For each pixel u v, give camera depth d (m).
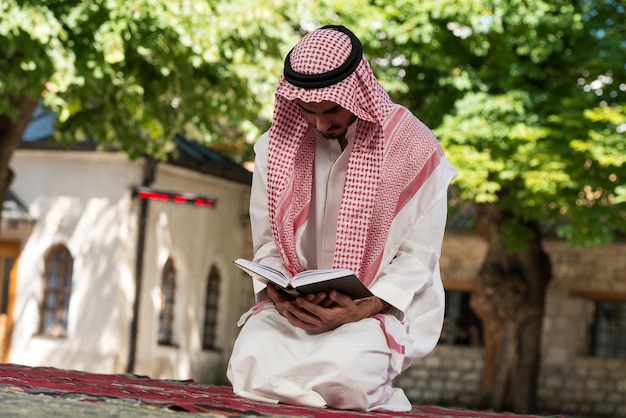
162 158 16.55
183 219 23.91
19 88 13.51
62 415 3.10
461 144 19.00
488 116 18.84
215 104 15.50
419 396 26.12
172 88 14.92
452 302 26.33
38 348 22.41
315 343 4.53
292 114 4.82
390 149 4.75
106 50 13.25
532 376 21.81
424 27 18.16
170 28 13.78
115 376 5.56
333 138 4.80
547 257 22.22
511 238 20.64
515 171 18.33
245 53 15.02
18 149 22.66
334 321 4.46
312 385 4.40
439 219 4.80
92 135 15.98
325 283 4.31
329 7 17.83
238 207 26.67
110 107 15.30
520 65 18.92
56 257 22.70
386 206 4.73
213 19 14.16
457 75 19.28
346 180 4.70
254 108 15.54
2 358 22.64
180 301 23.95
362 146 4.70
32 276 22.66
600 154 17.53
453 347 26.02
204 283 24.95
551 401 25.62
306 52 4.51
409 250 4.77
